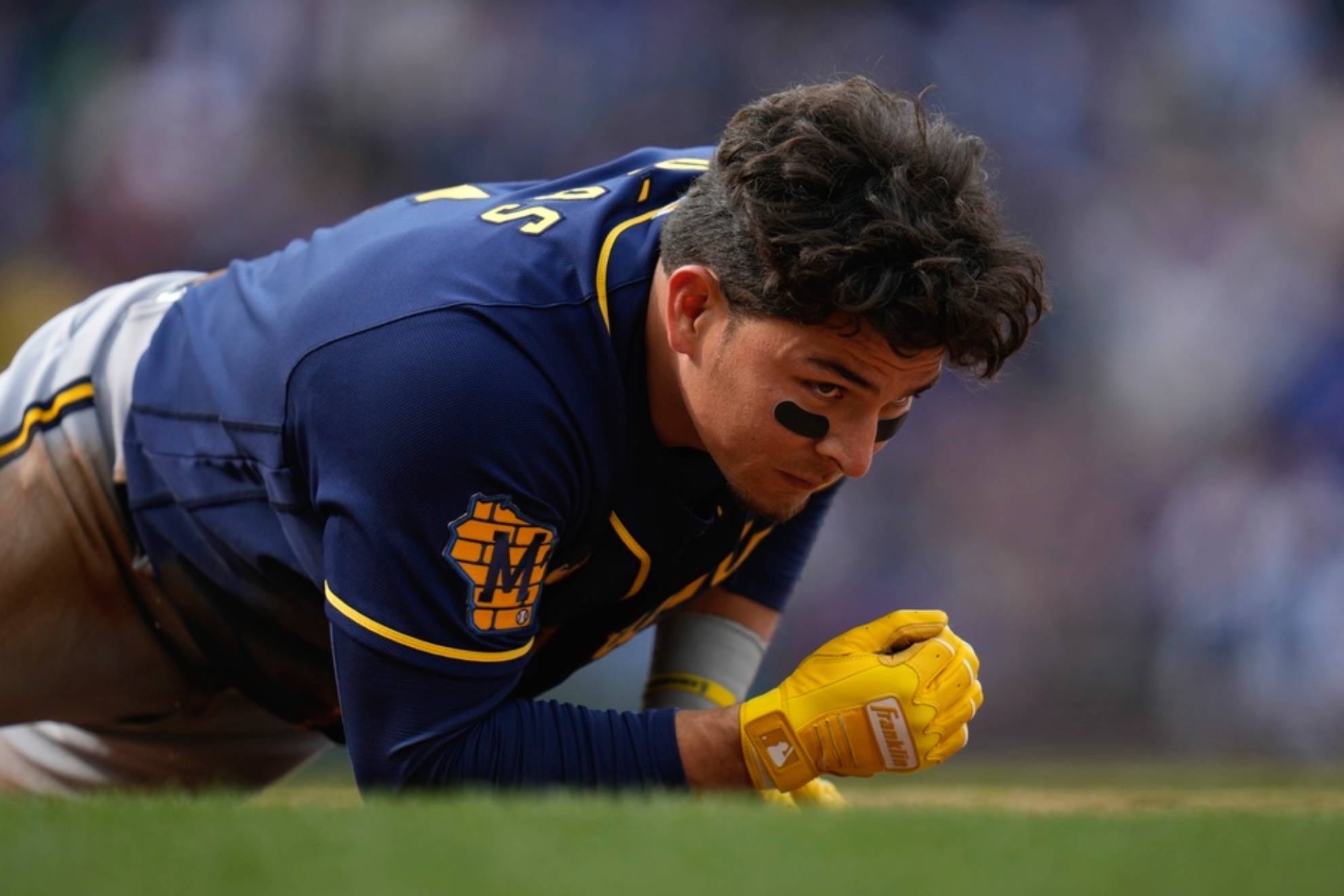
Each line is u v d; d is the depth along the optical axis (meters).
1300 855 5.98
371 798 7.70
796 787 8.29
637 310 8.01
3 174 35.72
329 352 8.03
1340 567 31.08
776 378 7.54
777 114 7.55
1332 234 35.97
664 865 5.54
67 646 10.27
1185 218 35.41
